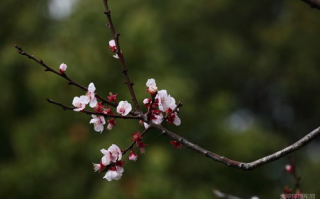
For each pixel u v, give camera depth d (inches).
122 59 142.8
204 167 532.7
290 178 600.4
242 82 776.9
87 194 482.0
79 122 483.2
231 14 799.1
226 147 550.0
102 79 488.1
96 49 495.5
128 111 141.3
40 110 491.8
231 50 700.0
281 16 820.0
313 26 759.1
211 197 514.0
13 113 552.1
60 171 482.0
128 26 504.1
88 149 477.4
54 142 480.1
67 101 482.0
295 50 753.6
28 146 483.5
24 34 607.2
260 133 576.1
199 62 690.2
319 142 770.2
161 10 659.4
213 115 560.1
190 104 507.8
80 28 515.5
